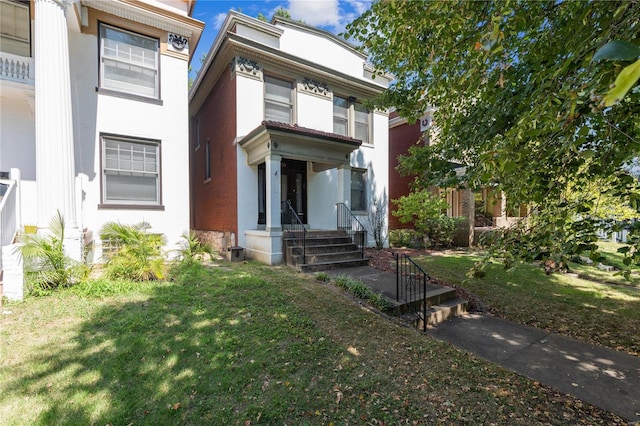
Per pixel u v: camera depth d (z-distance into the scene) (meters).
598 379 3.58
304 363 3.48
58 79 6.55
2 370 3.08
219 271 7.50
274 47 10.52
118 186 8.77
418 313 5.30
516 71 3.87
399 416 2.74
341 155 10.32
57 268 5.49
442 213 14.13
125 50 8.87
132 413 2.61
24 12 8.19
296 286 6.29
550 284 7.98
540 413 2.89
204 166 13.38
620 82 0.85
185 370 3.23
